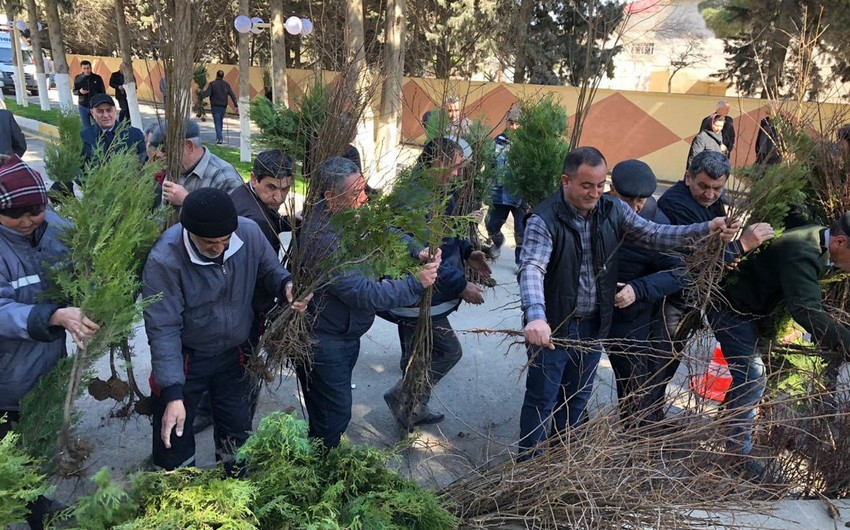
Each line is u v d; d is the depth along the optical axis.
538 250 2.66
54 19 14.22
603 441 2.16
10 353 2.18
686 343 2.88
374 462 1.96
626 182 3.03
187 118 2.95
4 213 2.07
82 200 1.98
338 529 1.66
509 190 3.40
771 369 2.96
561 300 2.74
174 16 2.90
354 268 2.29
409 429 3.48
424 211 2.21
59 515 1.69
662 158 13.66
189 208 2.08
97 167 2.11
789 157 3.19
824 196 3.20
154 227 2.27
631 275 3.08
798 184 2.71
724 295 3.02
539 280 2.60
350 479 1.89
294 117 2.81
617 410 2.33
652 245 2.86
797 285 2.69
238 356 2.66
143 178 2.23
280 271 2.59
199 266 2.26
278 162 2.77
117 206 1.93
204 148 3.65
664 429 2.34
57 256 2.24
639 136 13.77
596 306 2.80
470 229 3.55
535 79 13.60
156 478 1.74
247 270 2.44
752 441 2.66
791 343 3.06
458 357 3.48
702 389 2.82
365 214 2.21
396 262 2.21
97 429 3.40
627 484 2.05
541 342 2.41
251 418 2.91
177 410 2.23
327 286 2.59
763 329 3.06
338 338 2.75
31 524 2.29
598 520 1.93
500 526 2.03
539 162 3.21
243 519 1.68
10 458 1.64
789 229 2.92
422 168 2.25
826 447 2.67
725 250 2.69
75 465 2.10
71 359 2.13
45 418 2.04
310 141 2.71
